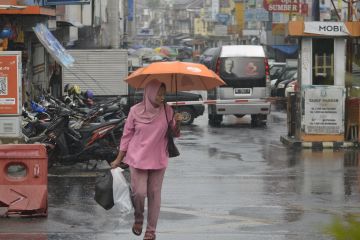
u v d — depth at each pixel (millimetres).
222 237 12727
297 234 12945
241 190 17516
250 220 14141
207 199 16328
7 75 22000
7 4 29672
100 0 69438
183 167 21578
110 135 20547
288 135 28422
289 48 88062
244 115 39469
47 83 39406
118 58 40406
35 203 14367
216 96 35969
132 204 11836
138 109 11789
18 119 22062
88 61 40406
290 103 28203
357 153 24688
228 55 35844
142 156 11602
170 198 16422
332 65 26016
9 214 14414
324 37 25719
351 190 17531
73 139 20344
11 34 28703
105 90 40406
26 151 14617
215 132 32969
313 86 25969
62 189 17750
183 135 31500
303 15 64375
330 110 25969
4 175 14641
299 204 15750
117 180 11656
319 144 26062
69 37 43969
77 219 14273
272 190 17516
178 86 12422
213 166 21797
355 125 26203
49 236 12875
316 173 20297
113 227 13617
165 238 12648
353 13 29047
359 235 5227
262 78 35844
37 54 37844
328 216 14453
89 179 19391
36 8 28453
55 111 24844
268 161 22906
